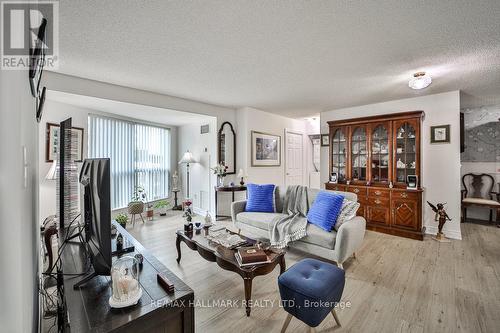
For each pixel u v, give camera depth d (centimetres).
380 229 385
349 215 264
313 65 265
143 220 441
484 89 353
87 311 99
